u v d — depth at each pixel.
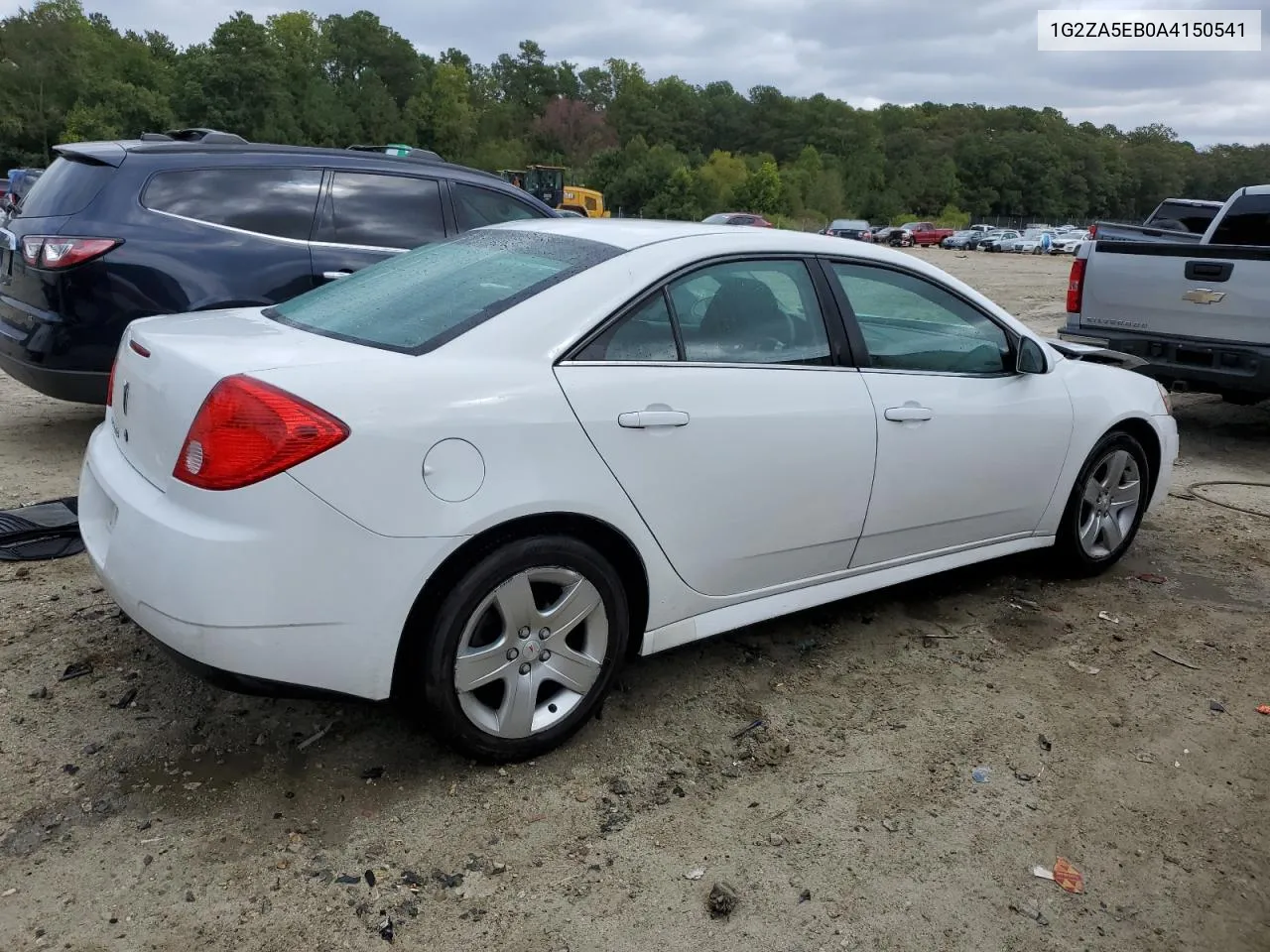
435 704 2.66
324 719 3.07
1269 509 5.88
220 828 2.55
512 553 2.67
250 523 2.38
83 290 5.12
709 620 3.26
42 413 6.70
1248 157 158.75
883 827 2.71
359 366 2.56
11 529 4.29
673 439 2.95
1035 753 3.11
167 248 5.31
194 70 91.69
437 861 2.48
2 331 5.50
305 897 2.33
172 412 2.55
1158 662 3.78
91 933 2.19
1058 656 3.79
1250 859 2.66
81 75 84.62
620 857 2.53
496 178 6.69
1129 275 7.29
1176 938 2.37
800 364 3.34
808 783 2.89
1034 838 2.70
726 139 144.38
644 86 147.75
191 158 5.52
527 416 2.66
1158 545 5.16
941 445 3.71
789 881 2.48
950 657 3.74
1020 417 4.00
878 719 3.27
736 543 3.19
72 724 2.96
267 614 2.41
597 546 2.96
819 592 3.55
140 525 2.52
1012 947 2.31
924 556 3.88
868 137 141.50
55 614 3.65
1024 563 4.84
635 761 2.95
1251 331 6.67
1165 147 163.25
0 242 5.66
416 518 2.50
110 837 2.49
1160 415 4.77
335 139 103.12
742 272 3.26
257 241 5.59
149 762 2.80
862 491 3.48
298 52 109.69
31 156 82.69
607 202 87.56
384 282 3.29
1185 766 3.08
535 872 2.46
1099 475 4.52
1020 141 143.75
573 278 2.93
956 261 39.38
